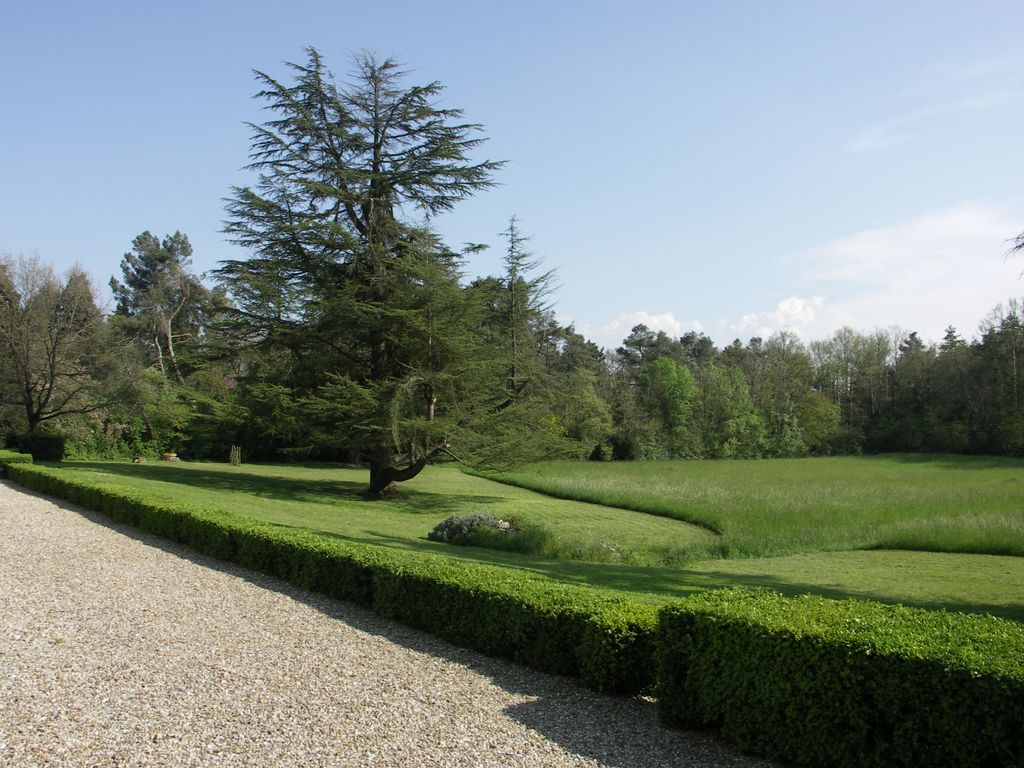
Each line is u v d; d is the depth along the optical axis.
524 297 26.61
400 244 23.45
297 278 24.25
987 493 28.33
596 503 27.33
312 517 18.30
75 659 5.84
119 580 8.88
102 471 23.78
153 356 52.09
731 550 16.69
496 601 6.49
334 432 23.36
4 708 4.78
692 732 4.86
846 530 19.27
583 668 5.70
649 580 11.60
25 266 28.47
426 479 34.56
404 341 23.08
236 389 25.48
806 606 4.91
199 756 4.18
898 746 3.92
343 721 4.78
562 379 34.28
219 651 6.23
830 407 69.75
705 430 66.88
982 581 13.05
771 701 4.39
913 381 69.62
